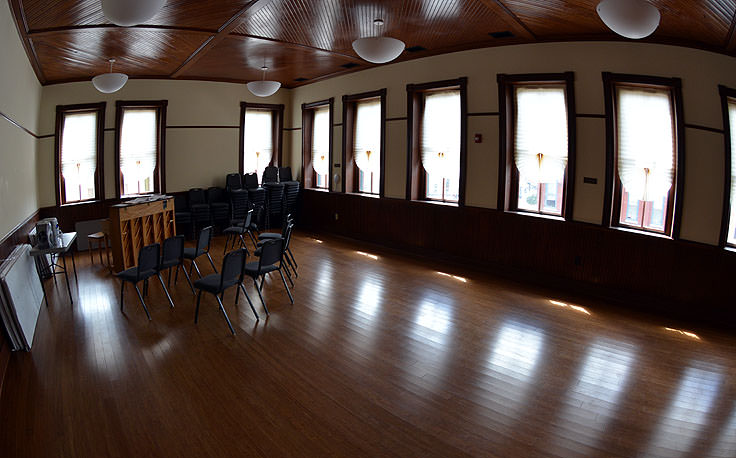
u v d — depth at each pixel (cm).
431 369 386
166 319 495
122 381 360
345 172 948
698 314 508
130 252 677
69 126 862
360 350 421
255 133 1083
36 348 421
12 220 511
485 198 703
